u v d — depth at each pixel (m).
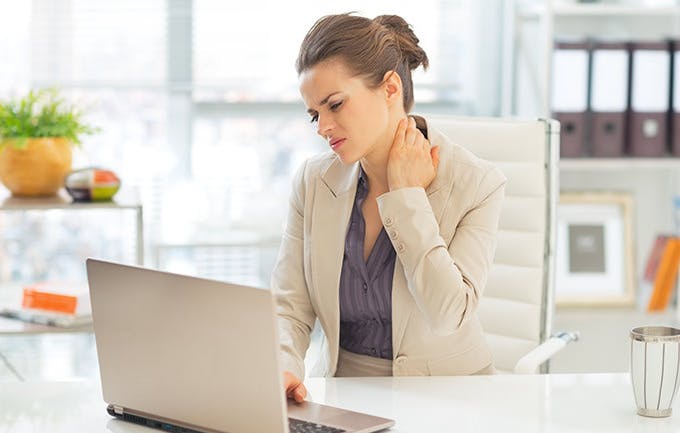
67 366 4.36
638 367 1.99
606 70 3.87
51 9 4.18
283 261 2.54
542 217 2.83
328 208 2.45
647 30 4.24
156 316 1.86
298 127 4.42
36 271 4.35
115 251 4.38
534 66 4.04
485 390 2.18
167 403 1.91
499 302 2.88
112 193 3.42
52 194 3.49
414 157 2.33
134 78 4.27
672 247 3.89
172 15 4.25
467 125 2.88
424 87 4.42
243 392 1.79
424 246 2.27
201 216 4.38
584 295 4.05
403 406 2.07
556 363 4.07
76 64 4.23
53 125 3.47
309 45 2.26
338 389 2.19
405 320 2.38
